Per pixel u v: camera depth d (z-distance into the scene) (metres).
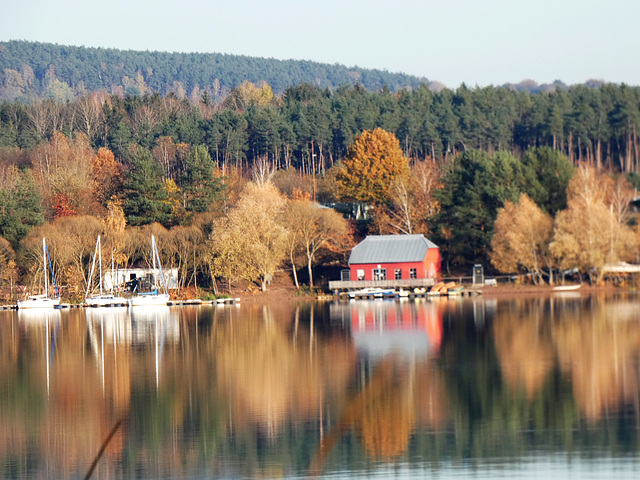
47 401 153.50
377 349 198.38
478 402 142.25
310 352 197.88
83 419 140.50
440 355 187.12
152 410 144.50
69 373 180.00
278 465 115.12
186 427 133.38
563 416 132.38
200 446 123.94
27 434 132.62
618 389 147.75
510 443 120.56
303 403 145.62
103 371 181.12
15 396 158.00
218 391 156.88
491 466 112.12
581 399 141.88
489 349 192.75
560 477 107.81
